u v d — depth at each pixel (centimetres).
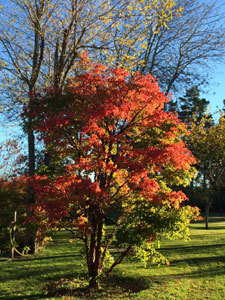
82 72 995
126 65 1345
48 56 1517
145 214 770
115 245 779
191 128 2181
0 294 772
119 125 814
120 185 835
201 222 2969
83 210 822
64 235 1828
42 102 801
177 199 759
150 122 762
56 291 785
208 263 1072
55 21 1346
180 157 702
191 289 784
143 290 777
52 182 770
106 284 838
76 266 1041
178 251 1276
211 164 2108
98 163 702
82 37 1373
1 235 1390
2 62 1300
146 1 1390
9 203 1503
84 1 1285
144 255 796
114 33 1438
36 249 1351
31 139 1402
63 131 775
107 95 736
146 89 740
